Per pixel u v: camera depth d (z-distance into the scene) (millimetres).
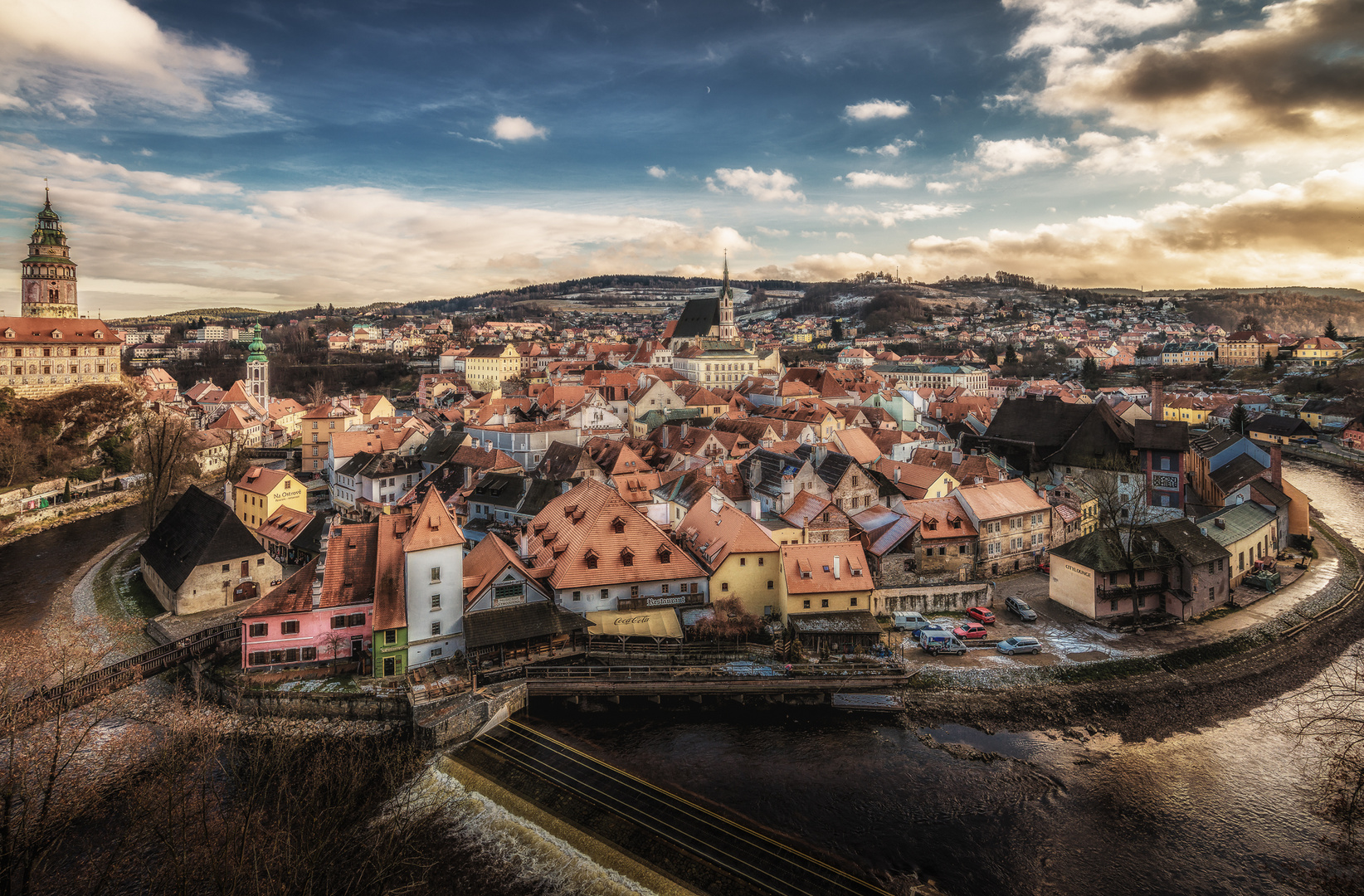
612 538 74438
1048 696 63281
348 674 65750
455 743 57500
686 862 44969
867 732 59438
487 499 103688
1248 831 48188
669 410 165250
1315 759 55594
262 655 66000
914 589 77312
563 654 68250
